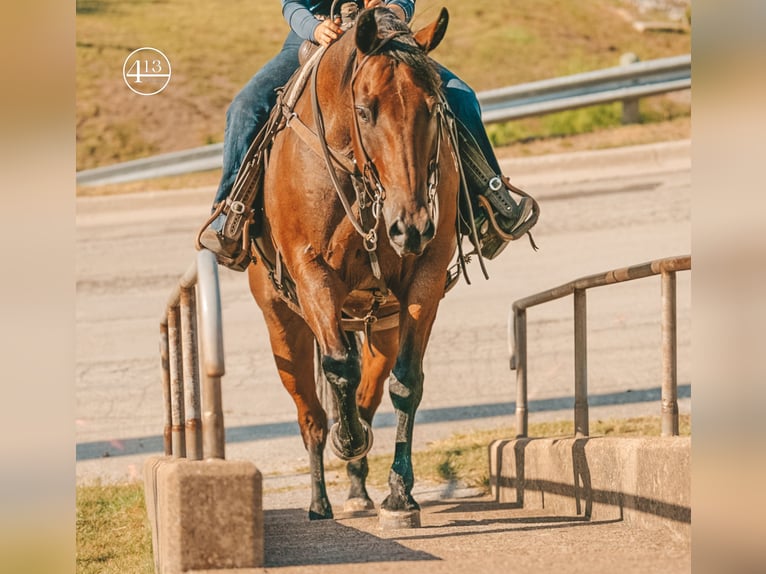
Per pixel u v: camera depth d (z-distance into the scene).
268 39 35.31
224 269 24.53
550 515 9.34
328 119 7.96
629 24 35.47
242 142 9.16
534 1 36.78
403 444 8.19
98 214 26.23
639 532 7.46
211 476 5.71
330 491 13.63
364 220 7.95
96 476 15.19
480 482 13.15
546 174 26.34
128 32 34.94
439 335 20.09
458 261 8.93
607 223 23.42
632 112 29.09
